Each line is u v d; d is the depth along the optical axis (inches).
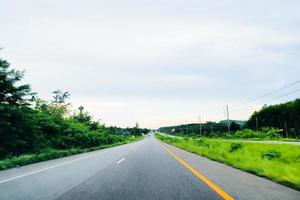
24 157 713.6
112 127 5585.6
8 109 882.1
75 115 2559.1
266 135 2942.9
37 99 1583.4
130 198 240.1
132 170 458.0
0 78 897.5
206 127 5949.8
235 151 881.5
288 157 729.0
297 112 3159.5
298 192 253.4
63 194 265.1
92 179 361.7
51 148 1121.4
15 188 305.4
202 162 573.6
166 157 738.2
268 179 336.8
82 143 1600.6
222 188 276.5
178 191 268.2
